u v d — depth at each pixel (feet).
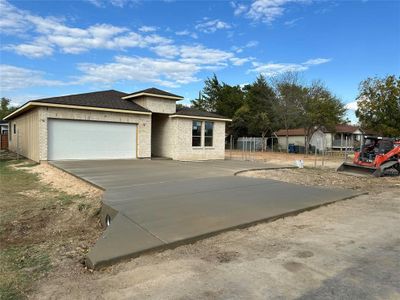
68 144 51.42
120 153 57.62
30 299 9.83
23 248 15.60
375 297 9.96
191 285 10.71
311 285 10.73
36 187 31.12
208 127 68.64
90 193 27.43
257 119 131.13
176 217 18.33
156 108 62.18
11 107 153.48
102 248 13.44
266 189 27.99
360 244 14.96
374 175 43.60
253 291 10.31
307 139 115.65
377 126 83.51
